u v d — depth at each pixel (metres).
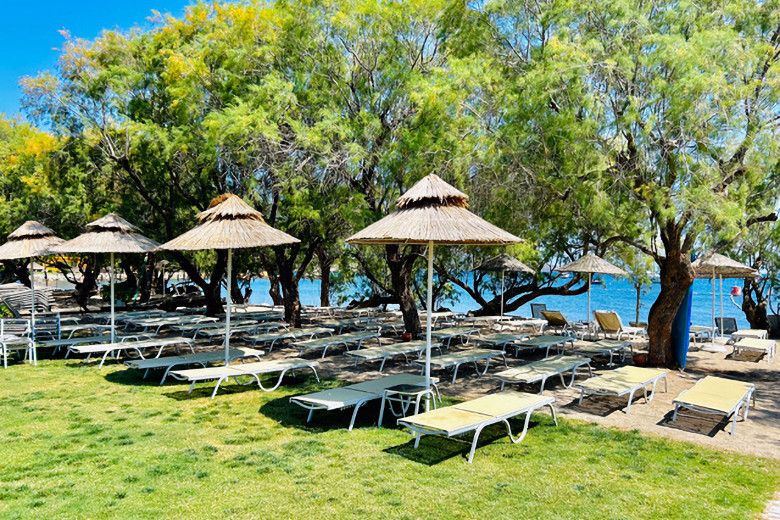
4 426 6.15
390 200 11.92
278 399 7.53
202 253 19.52
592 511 4.04
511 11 9.77
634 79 8.16
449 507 4.10
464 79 9.31
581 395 7.26
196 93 12.34
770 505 4.17
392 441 5.72
